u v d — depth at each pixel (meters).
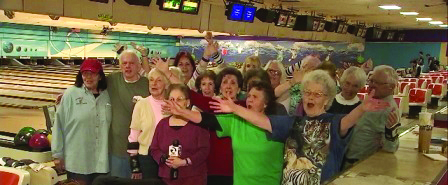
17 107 7.04
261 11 9.38
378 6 9.09
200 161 2.70
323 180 2.05
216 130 2.50
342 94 2.72
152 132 2.99
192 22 8.66
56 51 14.33
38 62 15.08
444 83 8.71
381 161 2.27
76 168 3.08
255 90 2.36
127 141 3.16
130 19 6.93
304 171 2.09
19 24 12.79
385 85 2.50
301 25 10.68
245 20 8.90
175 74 3.23
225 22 9.81
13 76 11.73
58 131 3.13
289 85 3.09
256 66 3.81
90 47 15.68
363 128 2.56
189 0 7.25
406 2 8.17
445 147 2.51
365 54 18.30
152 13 7.43
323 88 2.09
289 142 2.18
